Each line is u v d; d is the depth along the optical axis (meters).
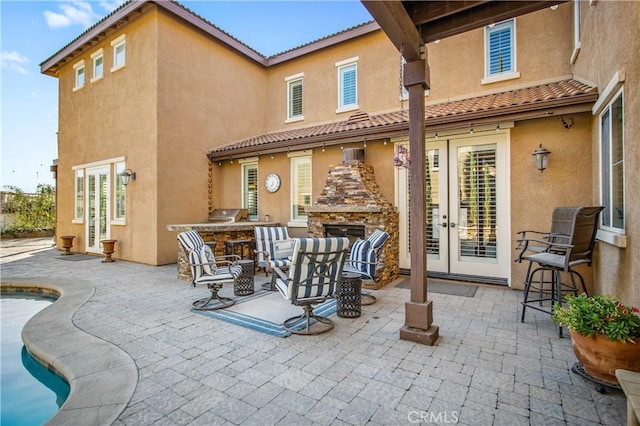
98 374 3.15
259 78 12.62
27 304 6.50
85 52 11.81
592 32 5.41
